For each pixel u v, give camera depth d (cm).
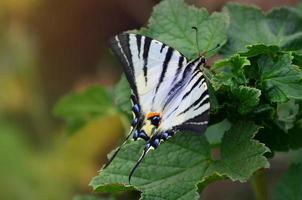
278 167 172
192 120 144
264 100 146
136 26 228
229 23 150
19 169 202
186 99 145
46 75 231
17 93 219
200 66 146
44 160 205
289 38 150
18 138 207
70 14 229
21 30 225
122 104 150
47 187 201
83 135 202
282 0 175
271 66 146
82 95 160
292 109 148
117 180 146
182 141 147
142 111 146
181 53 149
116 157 147
